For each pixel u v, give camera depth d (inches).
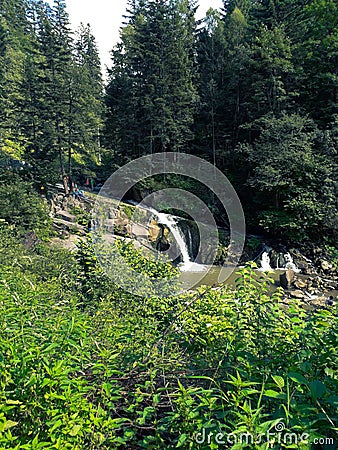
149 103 831.7
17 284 134.4
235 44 1104.2
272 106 866.8
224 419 54.8
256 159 766.5
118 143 917.2
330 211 679.7
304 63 890.7
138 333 101.6
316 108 887.1
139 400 67.9
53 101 854.5
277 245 711.7
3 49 1386.6
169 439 62.0
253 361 74.0
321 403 57.3
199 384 78.7
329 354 65.8
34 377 55.5
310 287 524.7
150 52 873.5
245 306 101.0
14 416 55.5
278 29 864.9
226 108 985.5
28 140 898.1
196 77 1074.1
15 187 597.0
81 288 188.5
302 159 708.0
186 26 1309.1
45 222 580.4
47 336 72.6
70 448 52.7
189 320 117.0
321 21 935.0
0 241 291.1
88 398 69.9
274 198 775.1
